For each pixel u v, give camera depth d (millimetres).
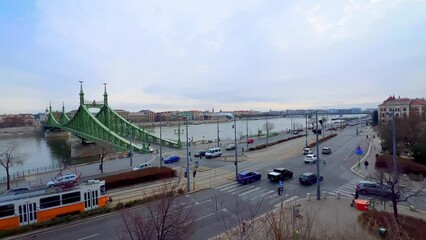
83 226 24297
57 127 150625
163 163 54438
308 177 36062
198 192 33250
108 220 25406
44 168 59375
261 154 62344
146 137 90562
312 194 31953
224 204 28484
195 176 41844
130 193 33844
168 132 175875
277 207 27094
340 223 22281
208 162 54281
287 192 32719
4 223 23484
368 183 31234
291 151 65688
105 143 80000
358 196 29219
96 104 109438
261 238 14328
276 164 50500
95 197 28109
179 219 20047
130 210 25938
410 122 58250
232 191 33562
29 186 39469
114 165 54594
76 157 84562
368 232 19109
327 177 40156
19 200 24266
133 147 74625
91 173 46375
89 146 108188
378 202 27922
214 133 163375
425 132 49062
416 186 34062
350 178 39406
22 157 76062
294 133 114188
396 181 25516
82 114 106625
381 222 21297
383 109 142750
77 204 26922
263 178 40219
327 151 60562
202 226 22641
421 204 28047
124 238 20109
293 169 46000
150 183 38469
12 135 185750
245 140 89875
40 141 144500
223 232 21172
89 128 99875
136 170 41938
